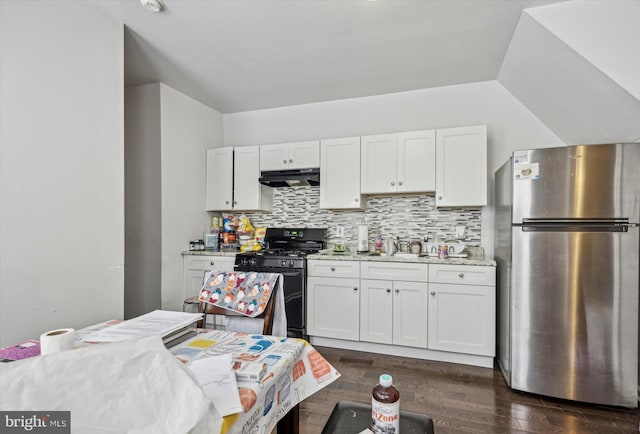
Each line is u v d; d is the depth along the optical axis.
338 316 2.72
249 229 3.43
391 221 3.12
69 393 0.46
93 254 1.85
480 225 2.84
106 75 1.95
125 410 0.47
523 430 1.64
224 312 1.40
